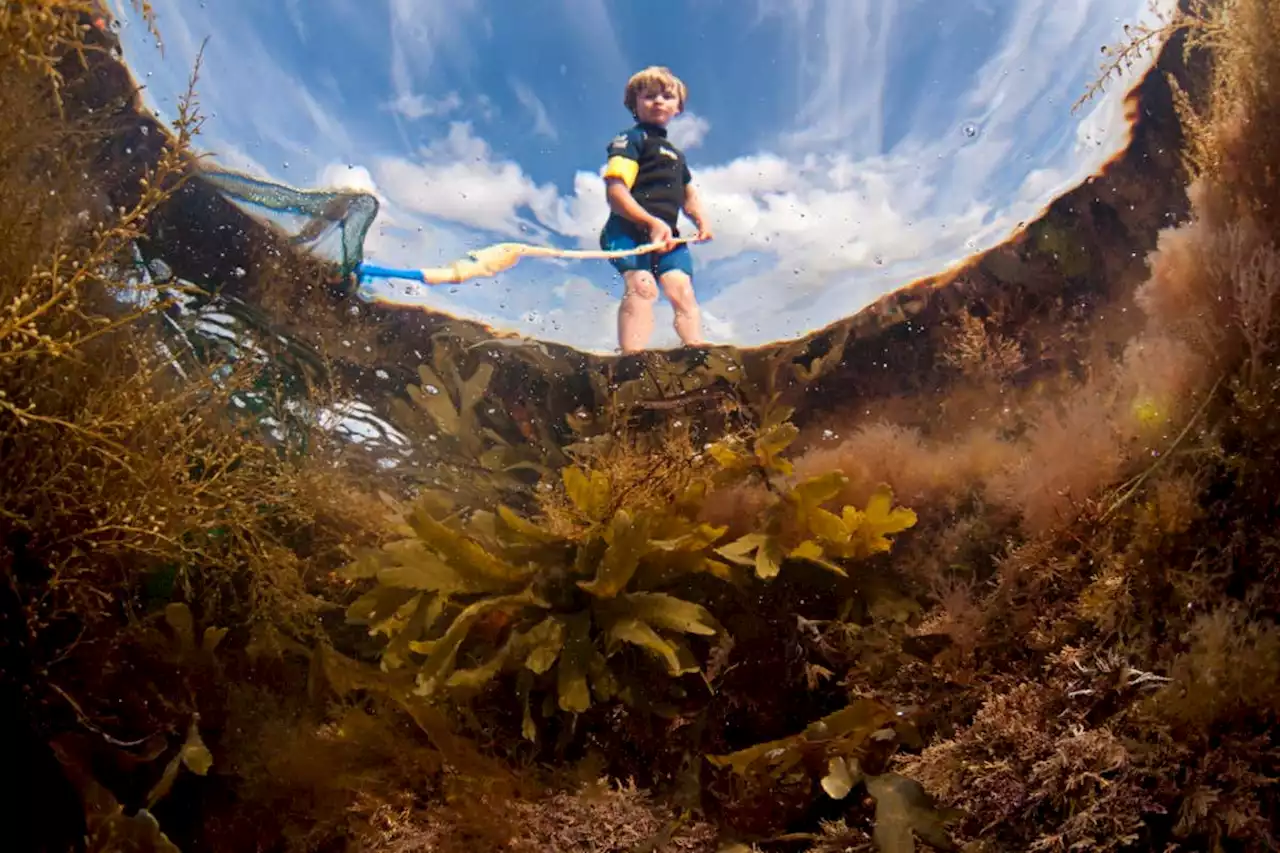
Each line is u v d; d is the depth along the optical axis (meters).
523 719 1.42
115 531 1.21
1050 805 1.16
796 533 1.62
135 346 1.34
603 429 2.21
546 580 1.53
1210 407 1.31
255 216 2.06
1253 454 1.24
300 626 1.57
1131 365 1.48
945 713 1.44
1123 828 1.06
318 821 1.31
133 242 1.76
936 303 2.23
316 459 1.87
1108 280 2.09
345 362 2.19
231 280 2.01
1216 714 1.08
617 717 1.50
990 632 1.45
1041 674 1.38
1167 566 1.27
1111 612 1.28
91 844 1.12
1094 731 1.16
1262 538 1.18
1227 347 1.29
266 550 1.54
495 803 1.28
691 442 1.94
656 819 1.28
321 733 1.46
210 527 1.45
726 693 1.55
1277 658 1.06
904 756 1.35
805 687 1.57
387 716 1.47
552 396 2.37
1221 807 1.03
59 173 1.36
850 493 1.75
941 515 1.71
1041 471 1.46
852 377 2.27
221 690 1.43
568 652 1.44
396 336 2.33
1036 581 1.42
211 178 2.04
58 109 1.43
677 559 1.59
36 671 1.20
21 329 1.04
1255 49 1.29
